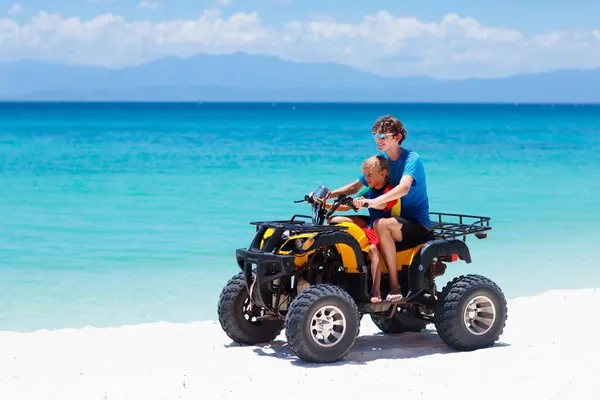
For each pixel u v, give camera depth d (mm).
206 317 8672
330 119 100000
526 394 5086
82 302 9312
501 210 17156
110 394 5219
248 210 16875
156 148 39344
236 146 41062
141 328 7332
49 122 83188
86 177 24391
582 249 12602
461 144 43812
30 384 5465
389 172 6594
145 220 15555
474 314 6496
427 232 6527
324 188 6375
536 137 52750
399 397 5055
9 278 10516
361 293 6238
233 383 5410
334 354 5914
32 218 15898
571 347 6324
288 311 5898
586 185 22375
